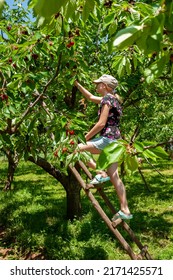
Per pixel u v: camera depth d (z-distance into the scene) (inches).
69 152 154.6
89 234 333.7
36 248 319.0
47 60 197.6
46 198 500.4
